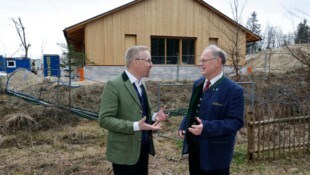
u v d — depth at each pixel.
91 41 17.45
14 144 6.30
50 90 12.16
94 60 17.55
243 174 4.81
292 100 8.85
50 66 20.62
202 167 2.85
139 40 18.41
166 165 5.12
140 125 2.66
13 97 10.49
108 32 17.72
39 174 4.69
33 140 6.53
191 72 19.38
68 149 5.95
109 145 2.89
